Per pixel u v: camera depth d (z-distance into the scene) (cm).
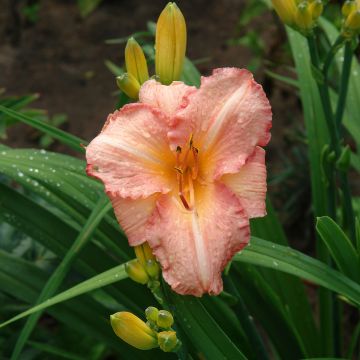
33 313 51
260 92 43
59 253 58
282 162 107
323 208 67
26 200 58
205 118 44
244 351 61
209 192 44
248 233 42
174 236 42
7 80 137
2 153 56
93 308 60
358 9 52
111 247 59
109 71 138
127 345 59
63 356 62
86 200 56
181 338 48
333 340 67
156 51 50
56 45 144
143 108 44
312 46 55
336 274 50
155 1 152
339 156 59
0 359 67
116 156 43
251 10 119
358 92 72
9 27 147
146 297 59
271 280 68
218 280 42
